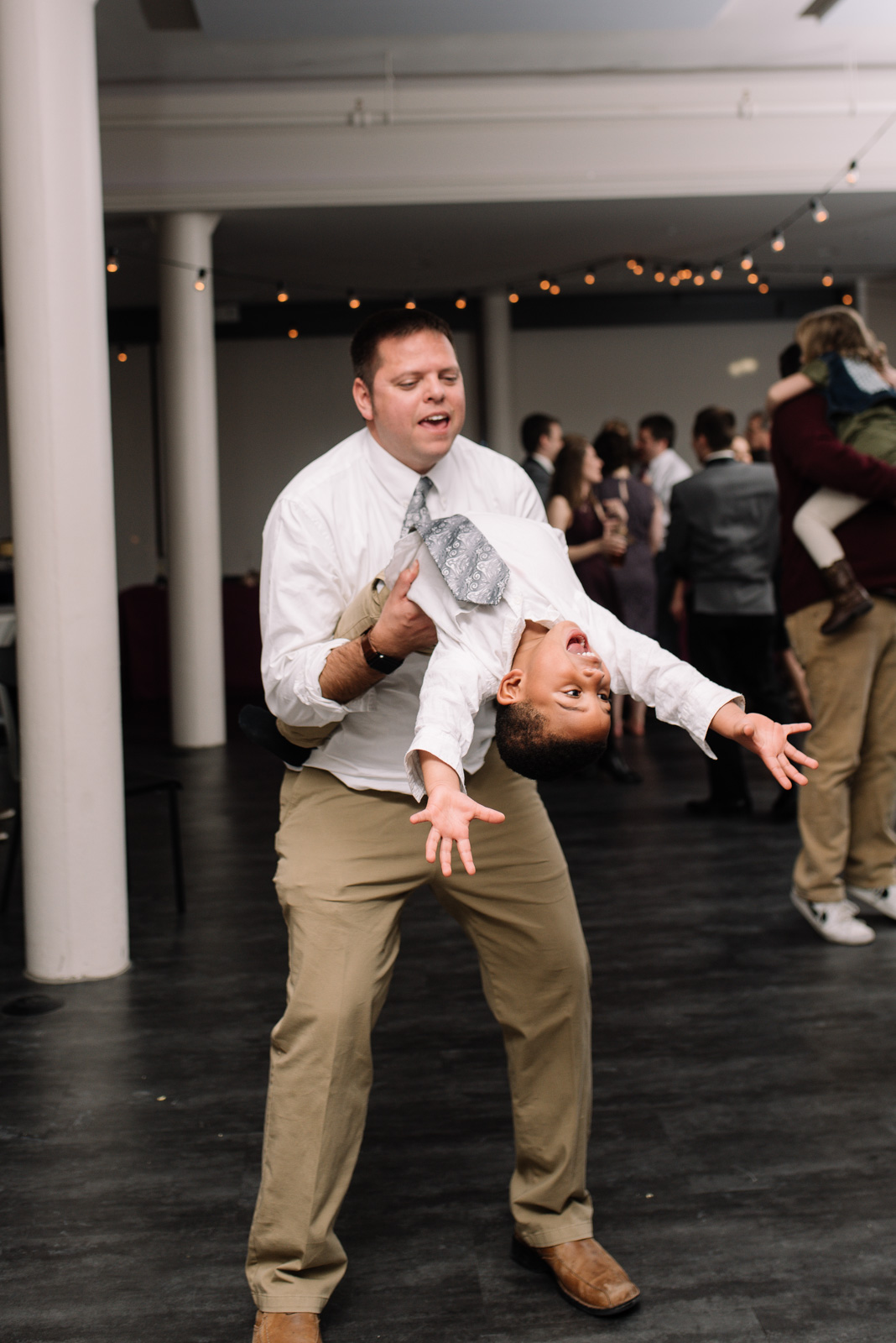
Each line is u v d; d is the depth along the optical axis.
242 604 9.52
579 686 1.51
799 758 1.54
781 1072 2.64
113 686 3.36
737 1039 2.82
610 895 3.98
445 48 6.91
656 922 3.70
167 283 7.54
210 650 7.33
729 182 7.80
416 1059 2.76
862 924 3.47
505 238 8.95
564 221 8.46
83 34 3.22
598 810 5.19
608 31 6.72
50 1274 1.95
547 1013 1.83
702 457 4.91
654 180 7.79
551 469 6.34
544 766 1.55
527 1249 1.93
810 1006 3.00
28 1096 2.61
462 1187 2.20
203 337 7.49
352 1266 1.96
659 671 1.62
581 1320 1.80
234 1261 1.98
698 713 1.59
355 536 1.75
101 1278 1.94
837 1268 1.92
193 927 3.78
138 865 4.52
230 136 7.48
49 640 3.26
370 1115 2.49
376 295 11.68
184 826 5.14
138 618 9.43
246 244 8.89
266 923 3.80
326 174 7.59
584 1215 1.91
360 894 1.73
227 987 3.26
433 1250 2.00
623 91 7.68
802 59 7.34
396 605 1.56
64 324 3.20
